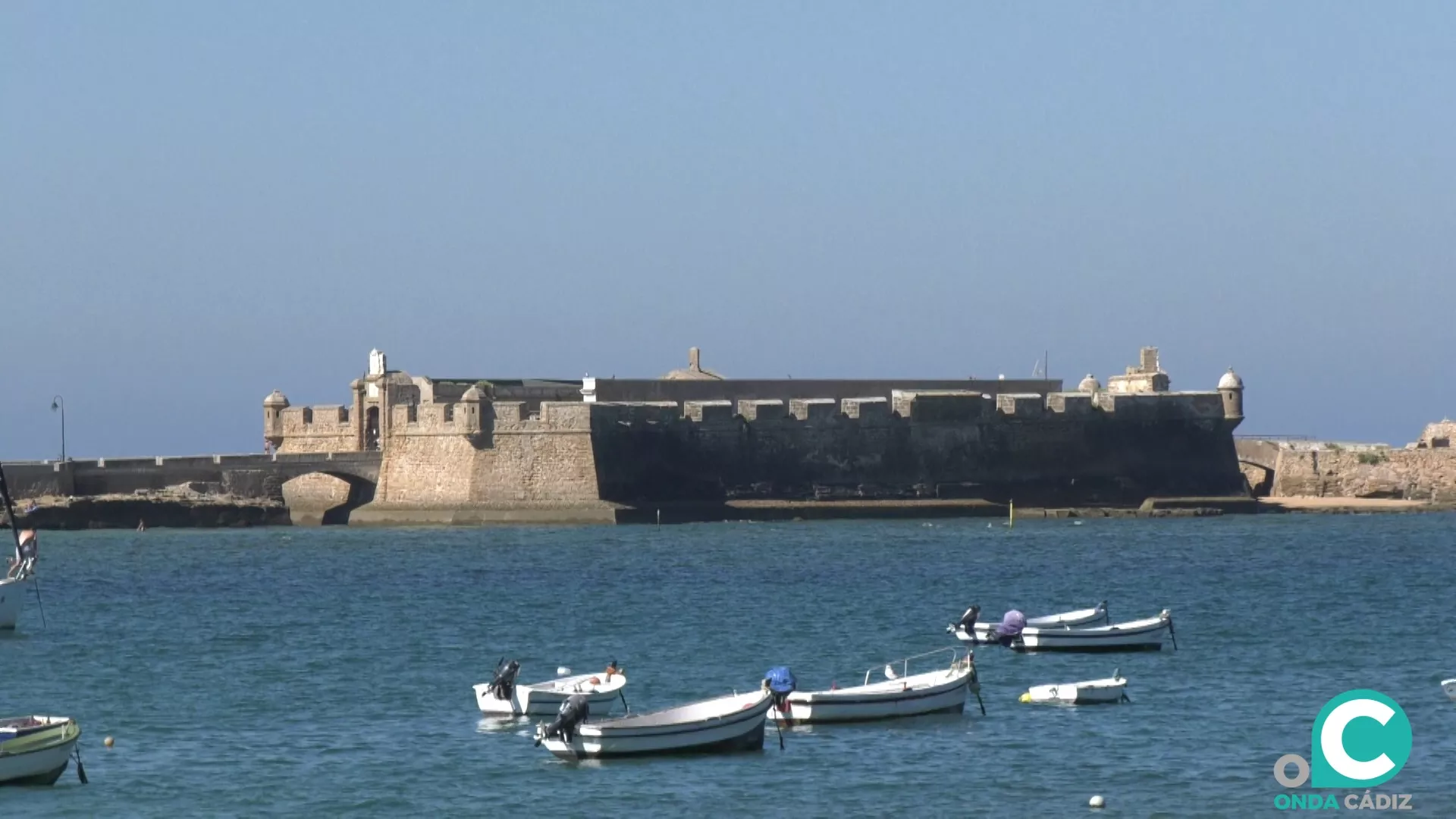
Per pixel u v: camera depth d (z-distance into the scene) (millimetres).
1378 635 109812
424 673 98438
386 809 69688
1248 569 153500
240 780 73500
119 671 99562
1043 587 138875
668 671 98000
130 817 68812
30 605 130500
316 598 134750
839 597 132375
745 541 181125
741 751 77250
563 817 68500
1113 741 79000
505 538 188875
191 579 150000
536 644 109062
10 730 72375
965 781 72812
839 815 68625
